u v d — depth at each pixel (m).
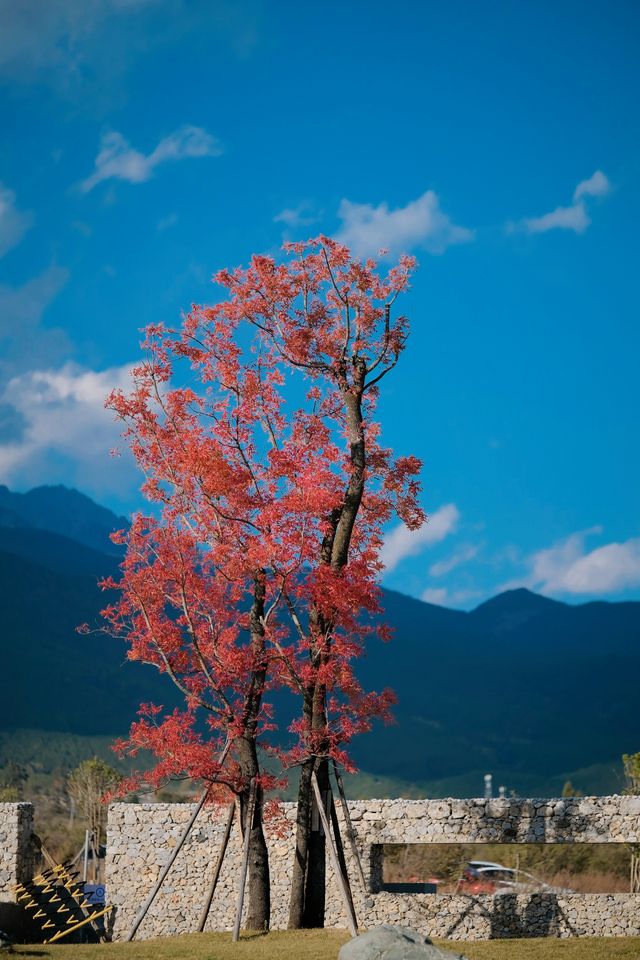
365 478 30.17
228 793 29.03
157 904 34.47
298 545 27.16
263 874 27.56
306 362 30.03
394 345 29.95
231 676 27.97
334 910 32.28
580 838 31.30
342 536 28.69
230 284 29.66
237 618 29.36
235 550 28.20
